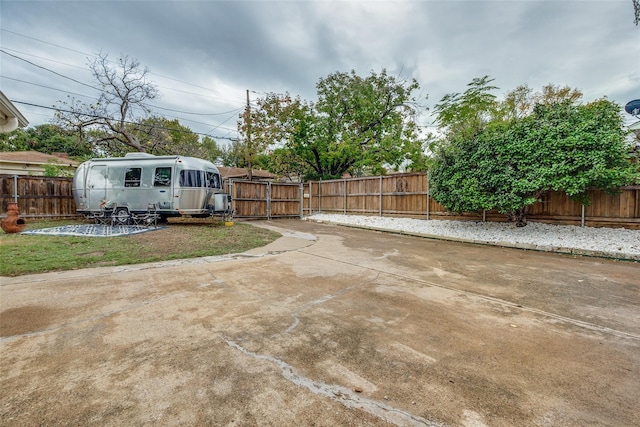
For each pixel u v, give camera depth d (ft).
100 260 17.98
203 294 12.39
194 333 8.90
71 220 38.86
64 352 7.75
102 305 11.03
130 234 27.30
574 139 21.98
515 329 9.41
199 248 22.31
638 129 30.58
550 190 26.25
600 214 26.04
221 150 131.44
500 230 28.50
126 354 7.68
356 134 66.59
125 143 68.90
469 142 27.76
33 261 17.12
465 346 8.30
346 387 6.47
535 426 5.37
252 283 14.02
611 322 9.99
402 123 66.44
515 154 24.73
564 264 18.38
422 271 16.57
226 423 5.36
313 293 12.71
